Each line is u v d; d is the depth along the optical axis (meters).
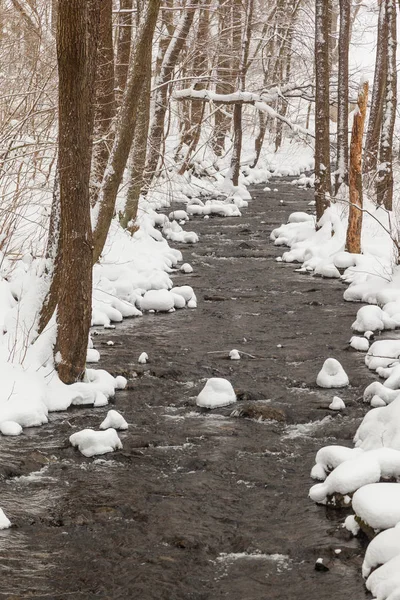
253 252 20.39
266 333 12.73
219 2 31.44
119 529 6.29
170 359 11.13
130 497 6.86
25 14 15.32
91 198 14.69
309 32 35.81
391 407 7.50
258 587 5.45
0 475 7.23
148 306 14.19
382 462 6.70
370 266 17.16
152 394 9.73
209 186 30.72
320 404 9.31
